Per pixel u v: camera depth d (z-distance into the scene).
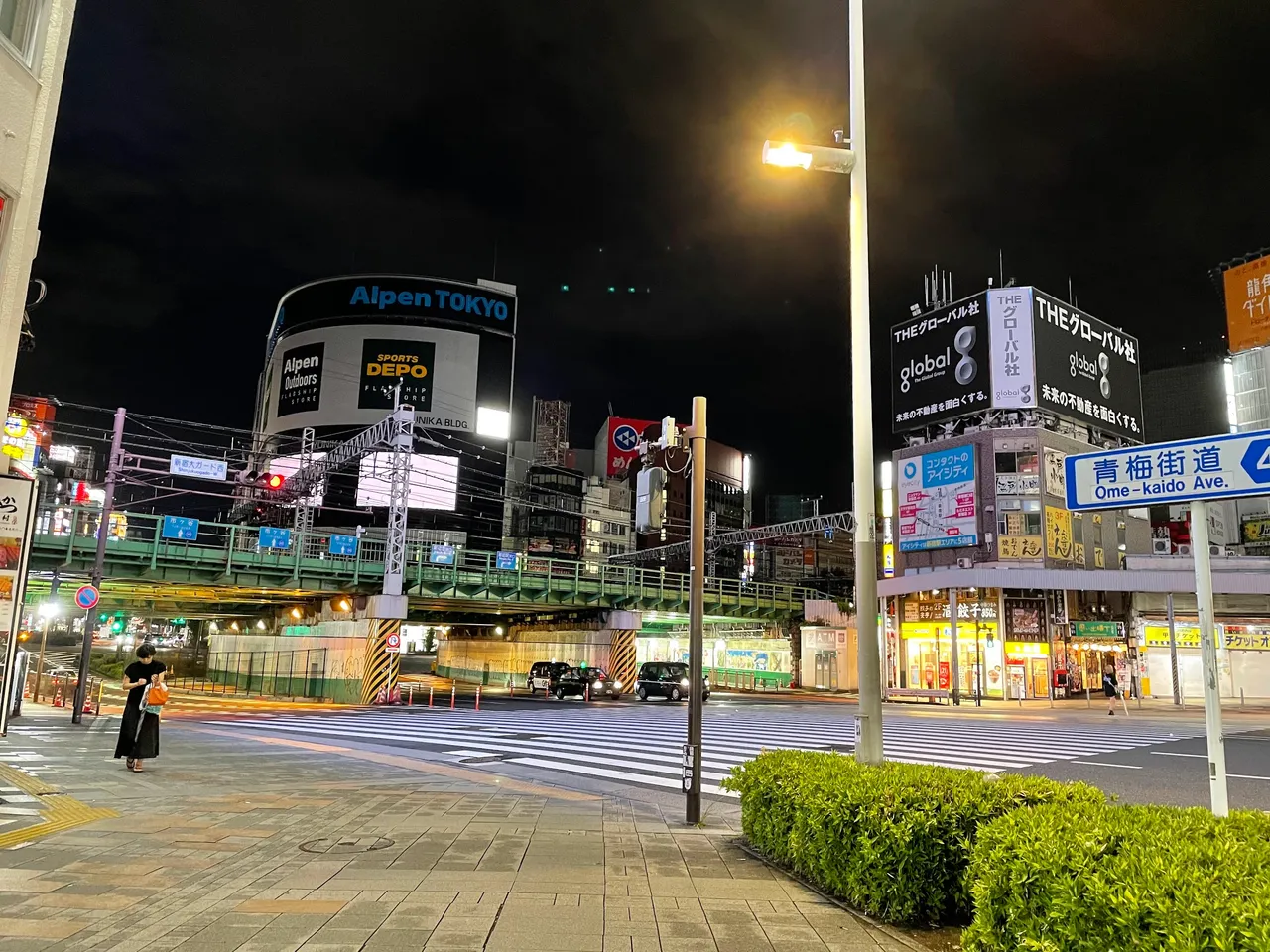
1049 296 45.09
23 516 11.95
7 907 5.09
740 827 8.48
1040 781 5.54
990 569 39.25
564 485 83.19
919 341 48.12
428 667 76.69
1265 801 11.12
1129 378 50.12
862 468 7.32
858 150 7.90
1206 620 4.37
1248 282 53.59
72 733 16.72
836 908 5.45
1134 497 4.67
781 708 32.41
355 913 5.09
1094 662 43.44
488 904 5.35
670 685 36.44
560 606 42.53
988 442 42.53
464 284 93.12
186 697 35.84
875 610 7.10
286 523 51.75
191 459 25.31
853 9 8.16
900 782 5.62
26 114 9.77
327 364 89.19
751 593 51.09
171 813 8.34
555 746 17.38
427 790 10.53
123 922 4.84
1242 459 4.23
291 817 8.29
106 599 47.78
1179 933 2.76
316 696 36.59
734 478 99.94
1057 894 3.35
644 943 4.69
